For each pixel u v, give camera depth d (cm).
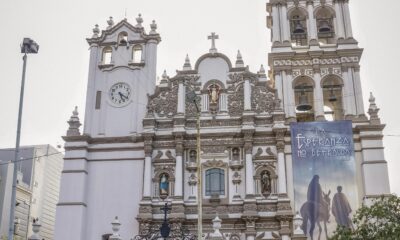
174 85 4788
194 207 4369
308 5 5062
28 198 6881
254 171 4428
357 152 4444
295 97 4825
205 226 4300
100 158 4631
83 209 4444
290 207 4234
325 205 4256
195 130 4609
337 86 4788
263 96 4675
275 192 4350
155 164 4538
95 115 4794
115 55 4988
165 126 4653
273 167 4425
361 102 4622
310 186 4316
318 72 4781
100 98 4850
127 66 4931
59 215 4422
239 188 4391
